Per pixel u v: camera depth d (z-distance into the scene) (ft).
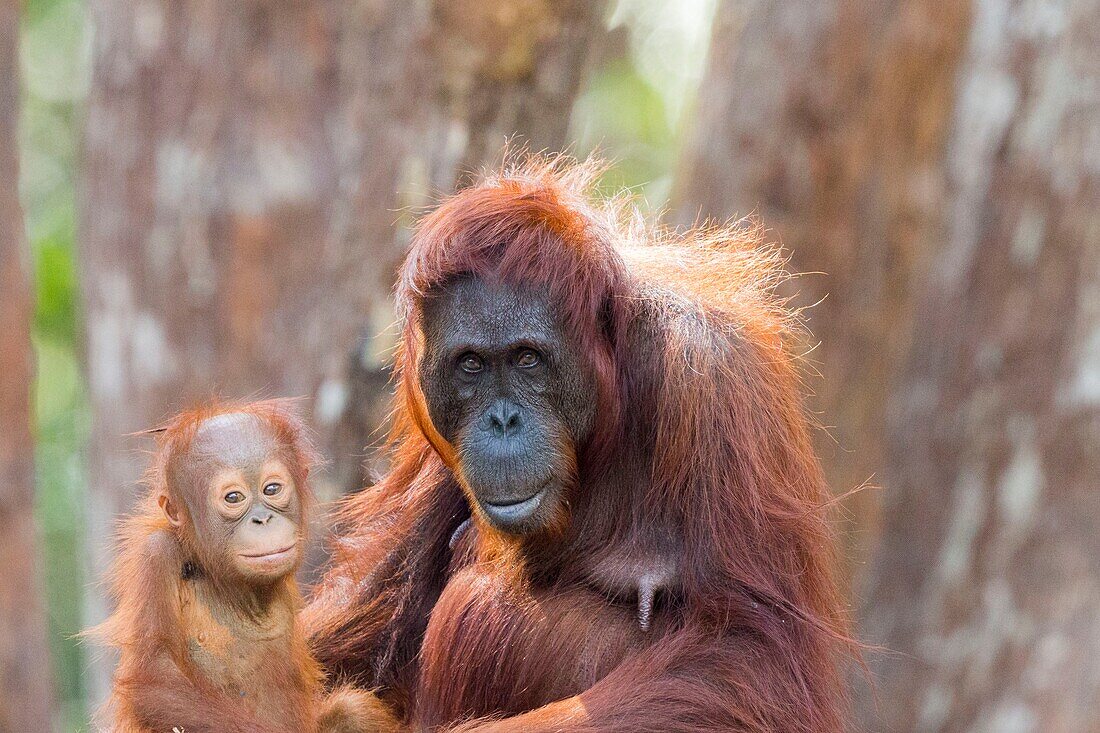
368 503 29.86
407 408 27.35
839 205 46.24
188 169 38.55
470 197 24.97
